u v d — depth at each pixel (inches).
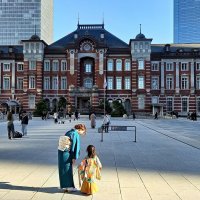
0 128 1791.3
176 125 2251.5
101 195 462.6
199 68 4126.5
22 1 7003.0
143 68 4055.1
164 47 4220.0
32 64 4092.0
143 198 447.5
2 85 4185.5
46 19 7455.7
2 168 642.8
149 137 1306.6
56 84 4133.9
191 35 7682.1
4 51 4338.1
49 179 552.1
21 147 964.0
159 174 595.5
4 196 455.2
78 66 4077.3
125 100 4092.0
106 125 1478.8
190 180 550.9
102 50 4052.7
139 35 4094.5
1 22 7017.7
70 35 4330.7
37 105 3698.3
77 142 484.7
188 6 7755.9
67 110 3860.7
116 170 628.7
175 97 4114.2
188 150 915.4
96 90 3988.7
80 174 474.9
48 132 1534.2
